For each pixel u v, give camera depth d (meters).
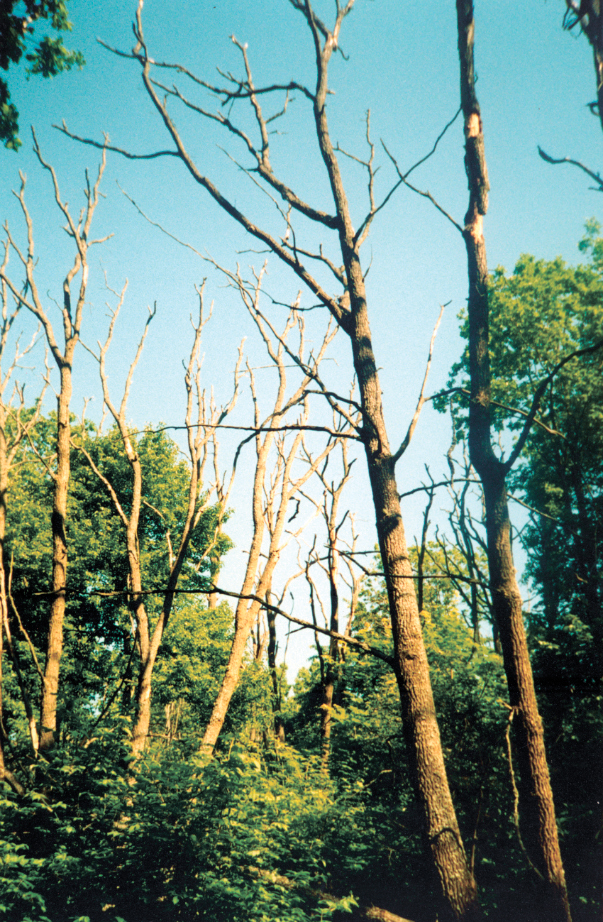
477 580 6.00
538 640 8.38
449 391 6.69
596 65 4.25
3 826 7.55
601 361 7.67
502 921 6.29
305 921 6.77
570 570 8.09
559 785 7.90
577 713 8.04
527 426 5.59
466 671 9.14
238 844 7.17
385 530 6.18
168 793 7.35
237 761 7.54
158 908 6.56
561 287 11.73
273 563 11.55
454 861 5.19
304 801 9.21
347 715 11.66
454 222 6.64
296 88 7.18
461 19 6.57
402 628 5.89
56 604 9.35
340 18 7.29
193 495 10.84
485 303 6.45
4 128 9.76
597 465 7.95
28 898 6.12
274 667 20.77
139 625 10.03
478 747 8.56
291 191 7.26
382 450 6.45
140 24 6.99
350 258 7.07
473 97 6.57
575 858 7.04
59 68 9.73
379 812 9.28
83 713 9.27
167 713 23.88
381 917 6.68
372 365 6.77
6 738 9.20
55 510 9.62
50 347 10.09
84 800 8.02
